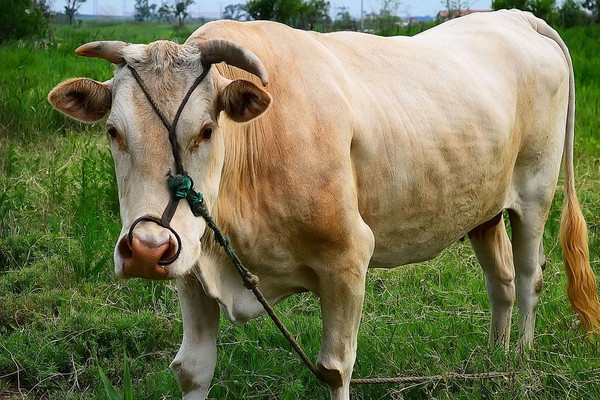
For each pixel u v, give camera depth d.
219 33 3.43
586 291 4.79
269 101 3.04
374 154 3.80
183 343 3.78
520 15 5.08
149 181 2.95
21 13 17.36
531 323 4.94
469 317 5.01
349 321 3.69
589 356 4.43
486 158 4.31
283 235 3.52
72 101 3.16
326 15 21.89
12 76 10.61
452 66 4.34
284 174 3.45
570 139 5.10
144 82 3.00
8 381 4.44
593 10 22.31
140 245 2.84
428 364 4.33
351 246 3.61
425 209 4.08
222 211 3.40
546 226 6.38
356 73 3.92
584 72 12.88
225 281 3.60
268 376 4.25
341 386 3.77
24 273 5.43
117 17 42.88
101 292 5.27
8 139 8.23
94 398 4.23
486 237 4.77
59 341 4.68
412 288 5.46
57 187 6.67
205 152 3.05
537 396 4.12
